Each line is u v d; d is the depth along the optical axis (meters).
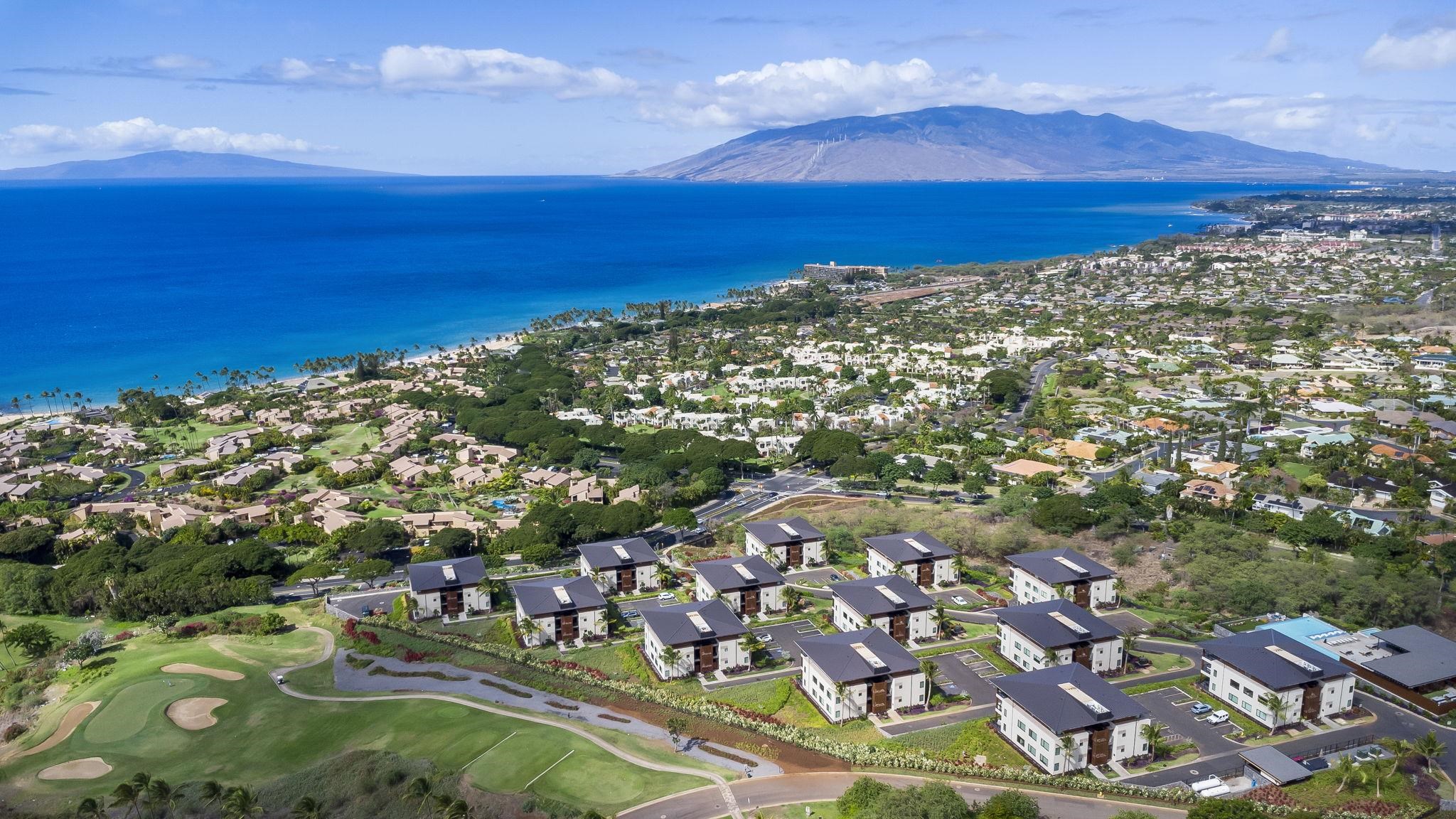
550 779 159.62
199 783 160.62
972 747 168.12
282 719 183.38
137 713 185.25
